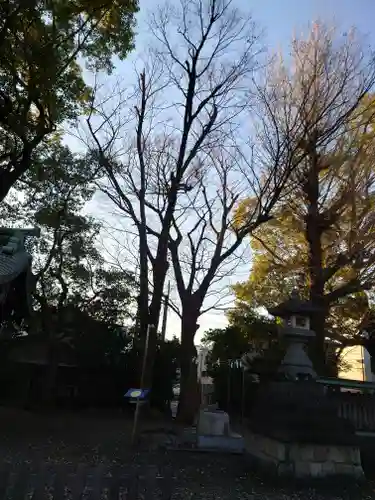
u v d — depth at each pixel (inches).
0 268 367.2
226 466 387.2
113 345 989.2
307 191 794.2
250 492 310.2
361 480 344.2
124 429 587.8
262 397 418.9
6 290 375.6
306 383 374.0
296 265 864.9
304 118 748.0
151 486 201.5
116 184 807.1
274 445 359.3
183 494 289.6
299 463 341.1
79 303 966.4
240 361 903.7
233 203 809.5
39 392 959.0
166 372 986.1
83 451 416.2
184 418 685.9
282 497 304.2
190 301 751.1
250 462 391.5
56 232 905.5
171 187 745.0
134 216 773.9
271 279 964.0
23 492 197.6
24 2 553.9
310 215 795.4
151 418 745.0
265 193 751.1
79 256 936.9
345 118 757.9
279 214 818.8
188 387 709.9
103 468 211.6
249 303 994.7
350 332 949.2
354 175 784.3
